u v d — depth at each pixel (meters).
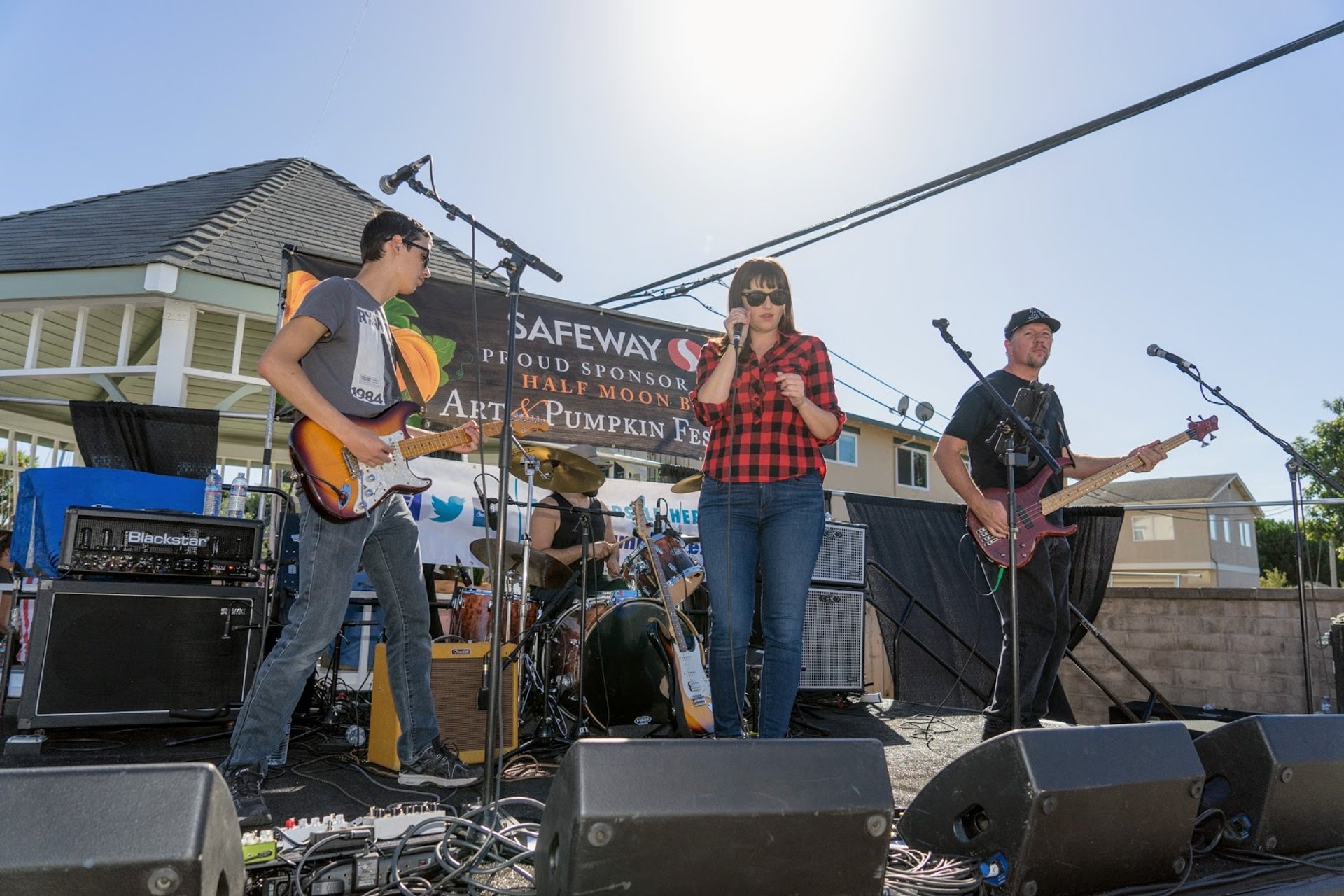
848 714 5.06
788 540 2.84
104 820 1.12
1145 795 1.85
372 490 2.61
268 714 2.40
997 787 1.80
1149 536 31.34
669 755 1.44
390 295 2.87
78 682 3.13
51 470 4.38
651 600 4.02
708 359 3.01
